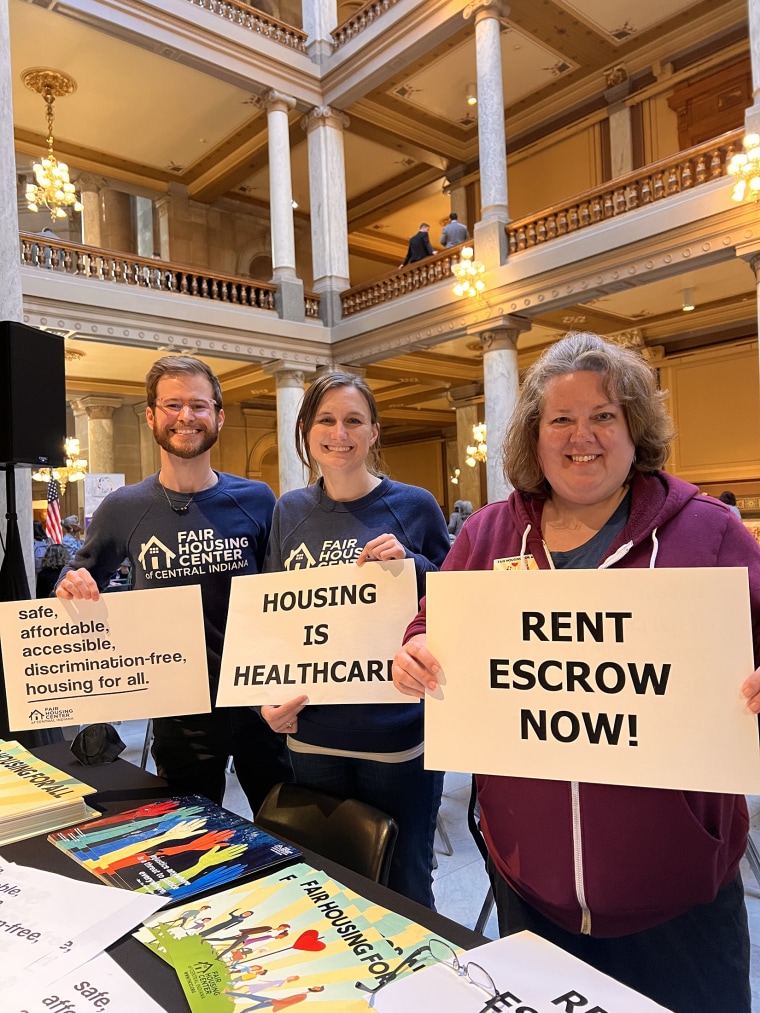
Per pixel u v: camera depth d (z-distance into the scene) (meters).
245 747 2.05
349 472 1.66
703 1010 1.07
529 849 1.09
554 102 11.16
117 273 8.71
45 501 13.95
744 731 0.94
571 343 1.11
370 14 10.10
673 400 11.23
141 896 1.02
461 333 9.23
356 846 1.37
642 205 7.15
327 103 10.72
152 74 10.04
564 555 1.14
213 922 0.96
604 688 1.02
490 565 1.23
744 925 1.11
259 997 0.80
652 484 1.10
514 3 8.87
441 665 1.11
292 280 10.46
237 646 1.49
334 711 1.61
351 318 10.57
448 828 3.10
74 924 0.95
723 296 9.27
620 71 10.27
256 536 2.06
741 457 10.50
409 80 10.55
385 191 14.28
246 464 15.30
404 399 16.22
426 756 1.10
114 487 8.11
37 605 1.53
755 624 0.99
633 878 1.01
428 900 1.61
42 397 3.13
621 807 1.02
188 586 1.55
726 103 9.30
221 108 11.04
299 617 1.47
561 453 1.06
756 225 6.20
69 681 1.52
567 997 0.79
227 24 9.60
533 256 8.05
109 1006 0.79
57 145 11.92
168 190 13.45
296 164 13.20
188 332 9.27
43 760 1.75
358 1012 0.78
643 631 1.00
